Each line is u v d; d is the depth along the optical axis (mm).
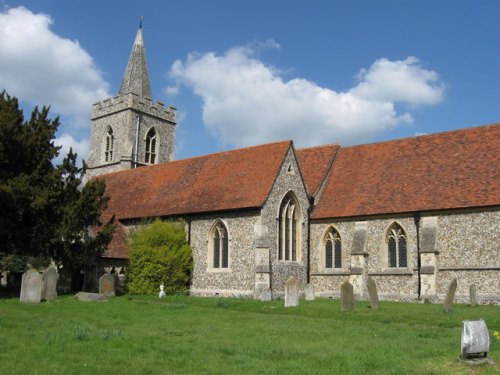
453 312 20969
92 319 17406
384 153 35688
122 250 34156
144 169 42312
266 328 15914
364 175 34906
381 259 31219
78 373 9570
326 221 33719
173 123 53469
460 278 28422
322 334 14781
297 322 17688
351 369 9984
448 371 9883
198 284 32719
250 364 10453
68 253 28000
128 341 12797
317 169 36938
